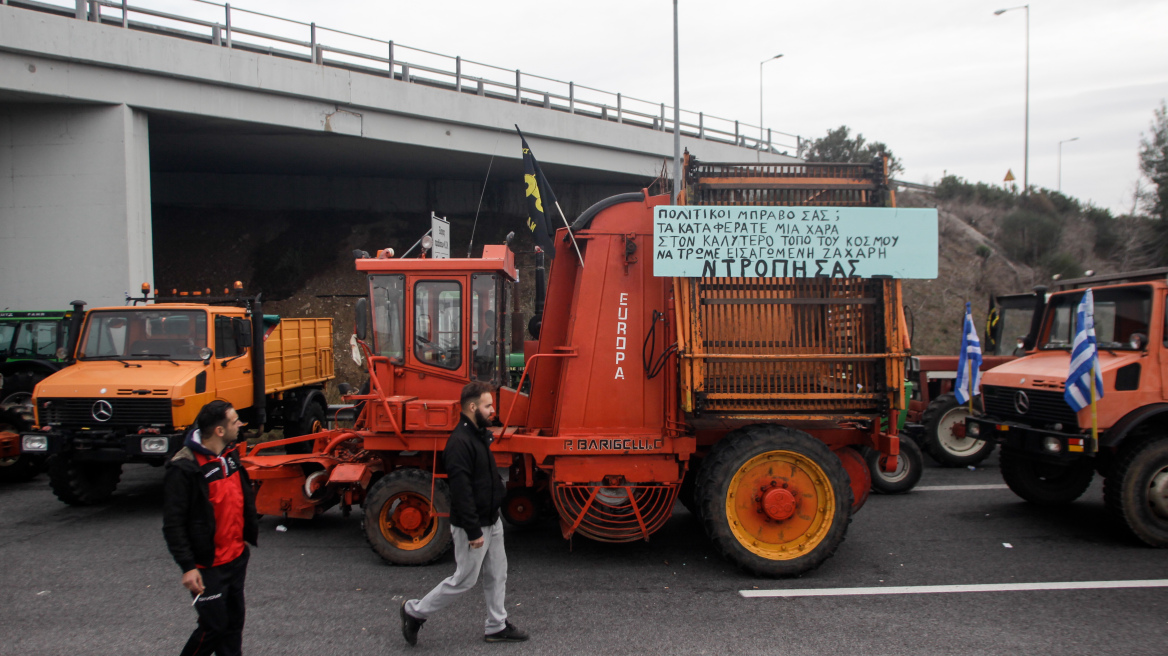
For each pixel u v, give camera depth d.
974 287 24.92
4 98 11.78
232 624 3.34
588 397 5.55
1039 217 28.58
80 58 11.77
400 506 5.55
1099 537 6.25
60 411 7.28
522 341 6.50
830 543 5.14
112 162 12.32
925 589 4.93
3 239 12.43
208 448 3.29
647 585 5.05
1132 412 5.98
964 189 32.88
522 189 24.70
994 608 4.57
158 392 7.16
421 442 5.63
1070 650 3.94
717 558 5.70
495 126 17.62
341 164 20.27
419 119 16.56
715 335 5.28
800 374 5.31
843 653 3.92
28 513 7.34
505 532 6.50
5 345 10.23
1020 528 6.55
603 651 3.96
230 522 3.30
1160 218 26.00
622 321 5.58
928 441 9.48
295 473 6.27
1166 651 3.92
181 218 21.98
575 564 5.55
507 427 5.92
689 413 5.31
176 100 12.98
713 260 5.22
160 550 6.01
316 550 5.95
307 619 4.44
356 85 15.27
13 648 4.06
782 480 5.26
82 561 5.70
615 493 5.59
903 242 5.28
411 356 5.95
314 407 10.57
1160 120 26.81
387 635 4.20
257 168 21.14
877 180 5.49
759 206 5.25
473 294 5.97
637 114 21.39
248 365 8.63
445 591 3.94
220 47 13.33
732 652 3.94
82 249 12.34
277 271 20.66
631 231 5.66
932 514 7.09
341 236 22.23
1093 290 6.80
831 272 5.26
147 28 13.95
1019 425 6.65
